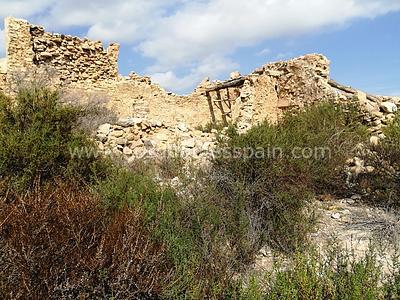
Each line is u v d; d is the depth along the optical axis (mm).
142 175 7320
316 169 8891
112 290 4570
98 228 5312
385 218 7691
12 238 4734
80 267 4699
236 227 6629
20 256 4500
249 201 7348
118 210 5941
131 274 4828
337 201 8930
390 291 4879
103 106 17516
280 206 7301
